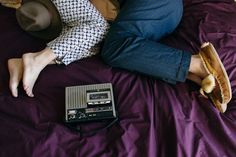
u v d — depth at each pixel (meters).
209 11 1.46
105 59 1.23
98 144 1.01
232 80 1.20
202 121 1.09
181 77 1.15
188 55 1.16
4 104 1.10
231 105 1.15
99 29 1.27
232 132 1.07
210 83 1.10
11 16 1.46
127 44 1.18
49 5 1.28
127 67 1.19
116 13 1.37
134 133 1.04
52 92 1.16
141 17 1.22
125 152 0.98
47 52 1.20
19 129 1.03
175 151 0.98
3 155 0.97
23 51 1.31
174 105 1.11
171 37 1.38
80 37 1.23
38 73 1.17
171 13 1.29
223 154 1.02
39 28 1.30
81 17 1.27
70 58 1.24
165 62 1.15
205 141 1.04
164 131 1.05
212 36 1.33
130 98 1.13
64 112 1.09
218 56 1.16
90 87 1.14
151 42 1.19
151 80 1.21
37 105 1.11
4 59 1.27
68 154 0.98
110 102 1.09
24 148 0.98
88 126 1.06
